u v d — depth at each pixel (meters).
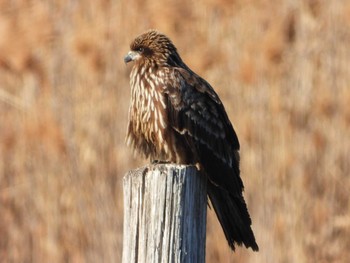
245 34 16.06
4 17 16.48
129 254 6.70
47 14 16.58
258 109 15.36
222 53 15.88
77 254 15.14
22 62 16.05
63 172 15.57
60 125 15.87
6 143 15.94
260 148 15.20
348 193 15.12
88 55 15.77
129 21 16.36
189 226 6.71
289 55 15.82
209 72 15.80
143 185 6.70
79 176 15.51
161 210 6.66
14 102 16.20
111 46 16.14
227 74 15.80
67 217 15.39
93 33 16.02
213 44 16.03
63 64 16.38
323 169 15.16
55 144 15.44
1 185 15.80
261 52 15.43
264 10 16.23
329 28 16.05
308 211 14.89
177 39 16.33
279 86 15.47
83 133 15.74
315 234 14.79
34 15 16.48
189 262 6.68
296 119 15.33
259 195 15.00
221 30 16.19
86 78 16.08
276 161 15.06
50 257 15.19
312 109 15.41
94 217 15.32
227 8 16.16
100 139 15.70
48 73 16.28
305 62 15.80
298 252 14.55
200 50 15.92
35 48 16.38
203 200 6.82
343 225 14.74
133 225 6.70
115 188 15.49
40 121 15.74
